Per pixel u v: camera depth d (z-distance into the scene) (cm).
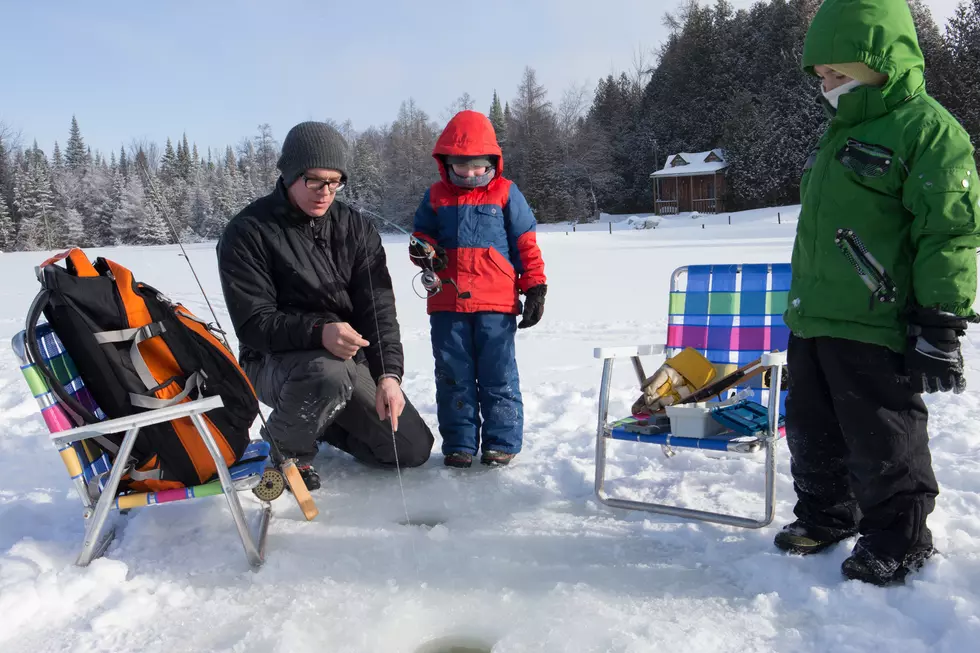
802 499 261
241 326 312
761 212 4559
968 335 607
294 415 317
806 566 243
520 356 625
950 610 205
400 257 1875
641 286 1125
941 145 211
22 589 234
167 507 314
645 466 350
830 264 233
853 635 202
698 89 6269
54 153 7775
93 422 255
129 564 265
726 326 344
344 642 215
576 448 379
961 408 391
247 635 217
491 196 361
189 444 267
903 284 225
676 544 270
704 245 2086
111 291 266
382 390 315
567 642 208
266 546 278
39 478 359
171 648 214
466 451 362
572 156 6344
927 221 211
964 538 246
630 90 7519
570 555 265
